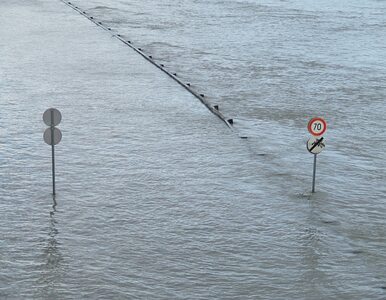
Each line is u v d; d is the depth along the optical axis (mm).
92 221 15844
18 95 27312
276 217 16297
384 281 13352
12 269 13438
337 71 34375
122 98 27328
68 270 13461
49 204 16781
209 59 36688
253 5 65750
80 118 24266
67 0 64062
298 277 13422
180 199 17250
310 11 61531
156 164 19766
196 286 12977
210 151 21016
